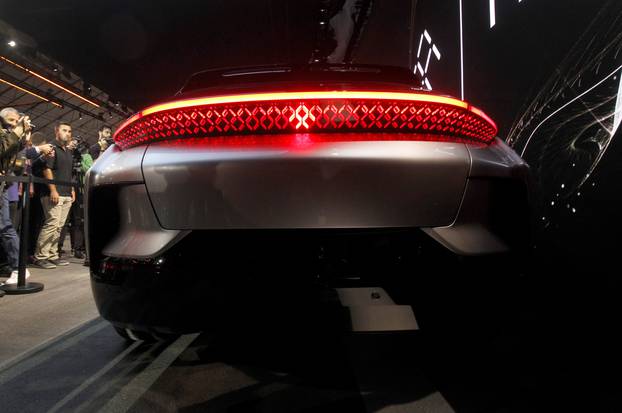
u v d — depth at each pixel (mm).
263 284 1100
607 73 2127
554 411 1199
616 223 2004
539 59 2869
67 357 1678
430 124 1160
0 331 2039
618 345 1686
